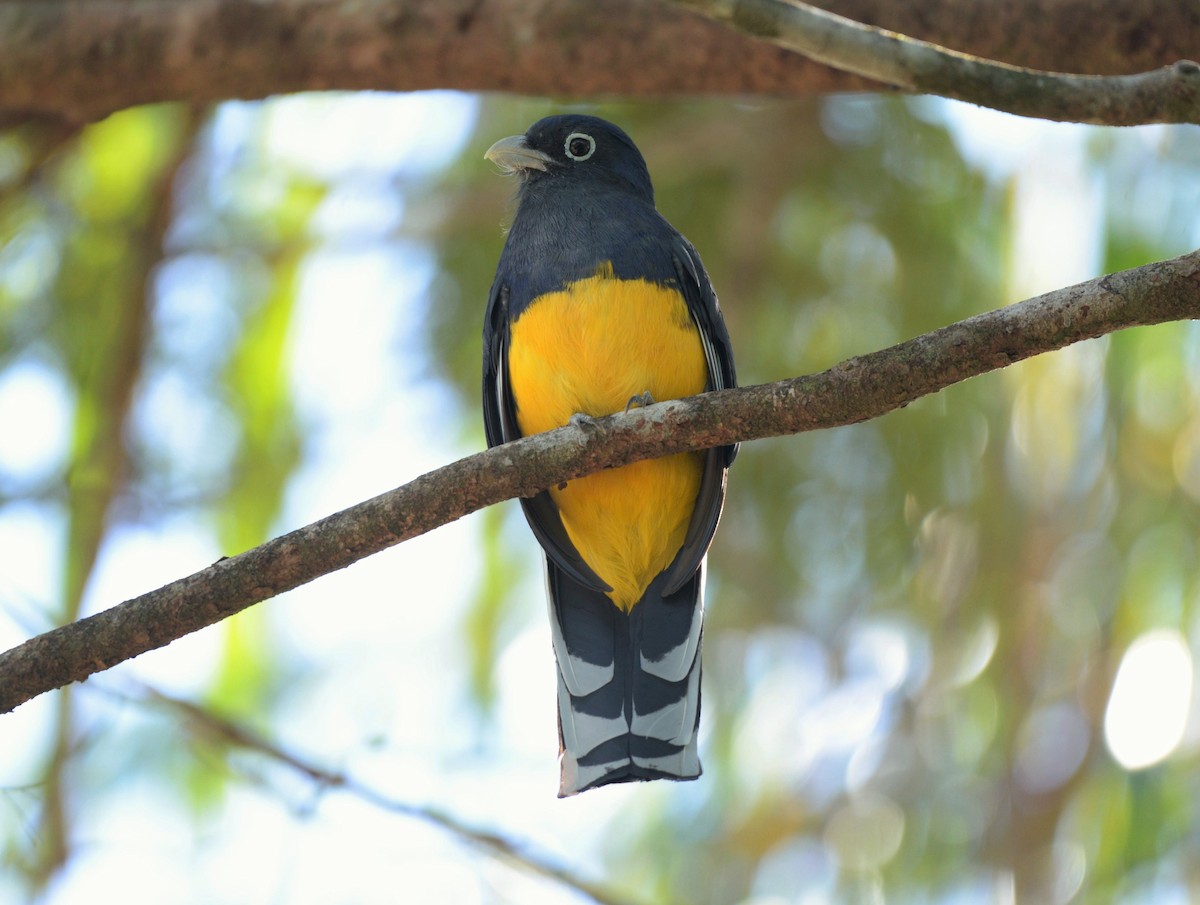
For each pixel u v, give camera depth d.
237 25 10.76
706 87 10.48
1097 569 12.20
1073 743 11.95
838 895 12.77
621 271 8.96
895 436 13.70
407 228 14.42
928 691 12.94
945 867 12.54
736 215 14.14
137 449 13.80
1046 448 12.35
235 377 14.24
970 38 9.70
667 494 9.05
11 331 14.00
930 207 13.90
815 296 14.18
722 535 14.06
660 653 9.17
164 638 7.32
